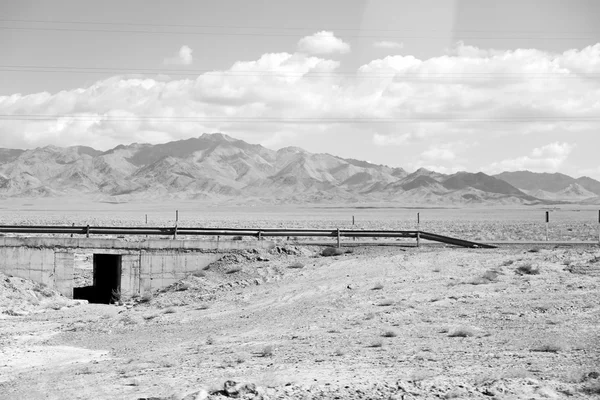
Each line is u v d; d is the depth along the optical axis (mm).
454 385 15930
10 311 42844
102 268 56625
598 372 16547
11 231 51875
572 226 122312
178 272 50062
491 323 26734
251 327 31266
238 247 50156
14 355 28000
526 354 20156
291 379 17766
